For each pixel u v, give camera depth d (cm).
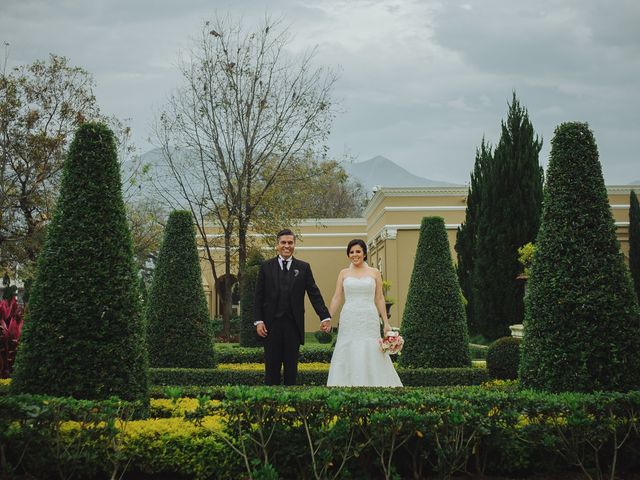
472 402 404
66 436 393
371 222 2870
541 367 501
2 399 371
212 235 2759
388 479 373
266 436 387
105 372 473
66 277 484
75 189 507
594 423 397
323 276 3030
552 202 534
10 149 1852
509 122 1652
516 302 1594
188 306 892
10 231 1881
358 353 660
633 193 1983
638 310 501
